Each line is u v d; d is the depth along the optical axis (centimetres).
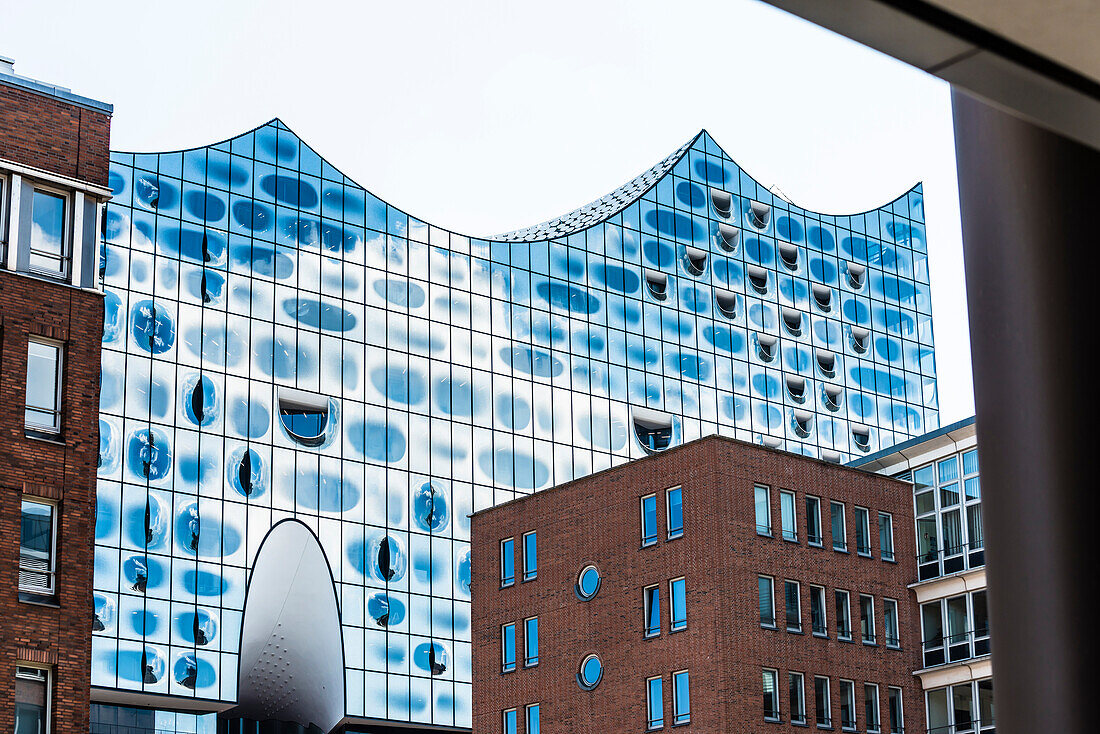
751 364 12194
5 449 3938
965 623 6384
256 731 9925
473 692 6656
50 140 4216
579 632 6353
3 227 4091
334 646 9731
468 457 10631
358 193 10819
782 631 6062
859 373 12781
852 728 6156
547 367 11194
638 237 11994
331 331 10381
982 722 6219
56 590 3934
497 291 11169
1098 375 798
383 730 10012
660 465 6262
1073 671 771
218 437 9731
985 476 830
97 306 4197
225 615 9412
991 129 842
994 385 828
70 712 3853
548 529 6606
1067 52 703
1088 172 818
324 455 10088
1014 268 825
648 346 11725
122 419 9419
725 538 6012
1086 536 782
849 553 6419
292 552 9756
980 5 664
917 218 13688
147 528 9300
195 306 9912
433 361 10719
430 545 10288
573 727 6253
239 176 10369
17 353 4022
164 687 9081
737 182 12706
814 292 12788
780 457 6312
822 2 651
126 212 9838
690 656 5944
